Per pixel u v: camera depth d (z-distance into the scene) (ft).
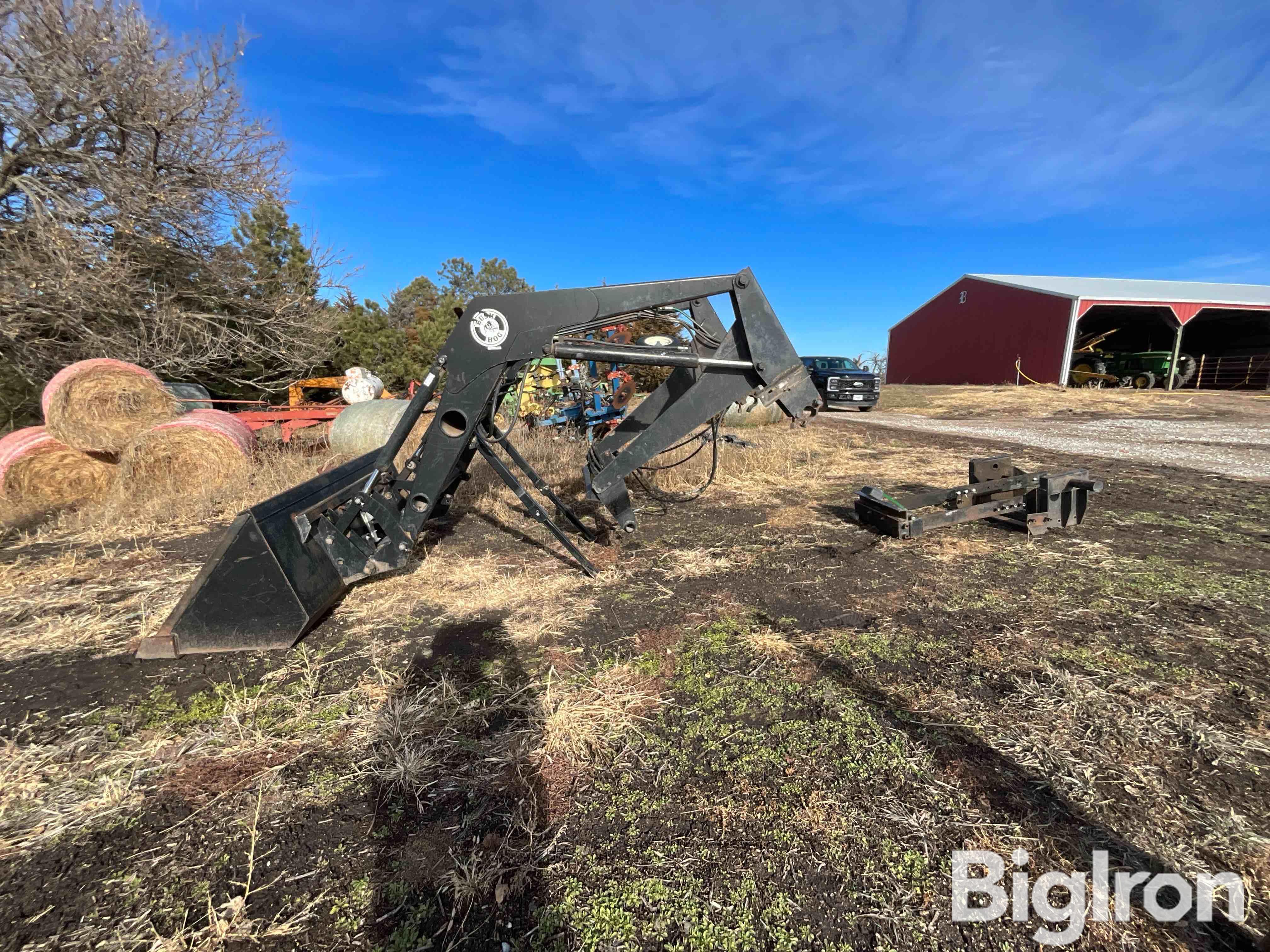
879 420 45.32
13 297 23.44
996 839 5.01
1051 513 13.87
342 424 24.35
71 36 24.50
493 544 13.97
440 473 10.54
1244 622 8.98
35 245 24.75
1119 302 65.72
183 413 20.57
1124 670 7.64
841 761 6.04
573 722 6.72
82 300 24.59
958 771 5.84
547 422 28.45
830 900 4.49
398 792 5.75
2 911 4.52
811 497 18.16
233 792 5.79
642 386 41.39
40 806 5.63
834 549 13.02
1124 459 24.72
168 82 27.37
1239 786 5.56
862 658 8.14
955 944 4.12
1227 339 81.20
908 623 9.23
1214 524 14.43
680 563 12.39
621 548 13.42
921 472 22.00
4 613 10.14
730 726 6.67
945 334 90.79
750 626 9.27
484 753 6.28
